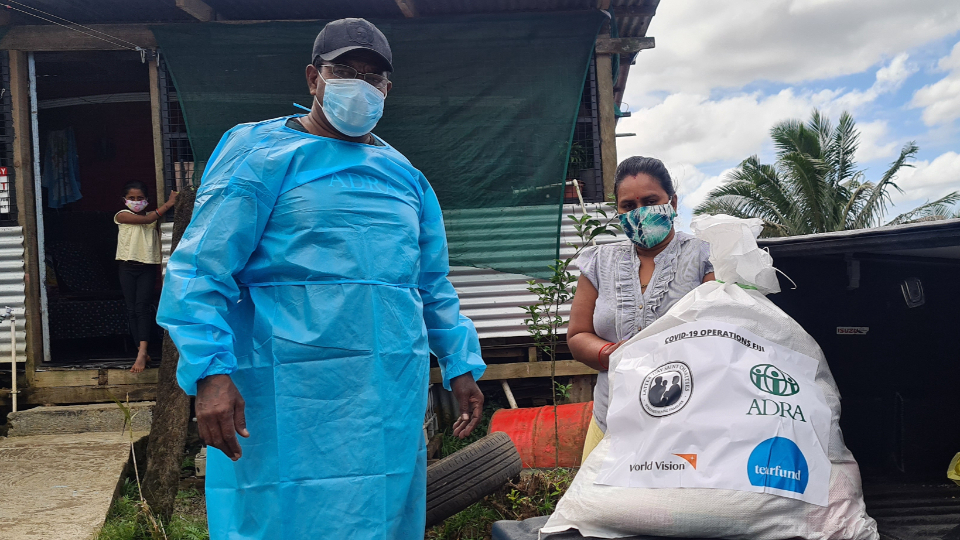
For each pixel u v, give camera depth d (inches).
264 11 253.0
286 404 80.8
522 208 245.1
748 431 67.5
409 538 89.7
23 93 253.1
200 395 75.7
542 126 244.8
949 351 106.4
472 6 247.9
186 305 75.6
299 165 83.8
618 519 69.7
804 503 65.9
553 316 241.8
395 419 84.6
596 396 95.6
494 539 86.7
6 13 252.5
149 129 362.3
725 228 80.0
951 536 74.5
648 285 91.4
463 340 98.2
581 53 245.8
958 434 104.6
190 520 177.9
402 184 91.8
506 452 159.2
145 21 261.1
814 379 73.5
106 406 233.3
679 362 73.2
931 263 106.5
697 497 66.4
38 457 197.2
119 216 246.8
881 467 105.9
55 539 146.9
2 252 249.6
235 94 241.3
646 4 267.1
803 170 815.1
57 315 293.0
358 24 86.6
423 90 245.3
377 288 84.4
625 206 94.5
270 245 83.0
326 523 80.3
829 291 107.9
